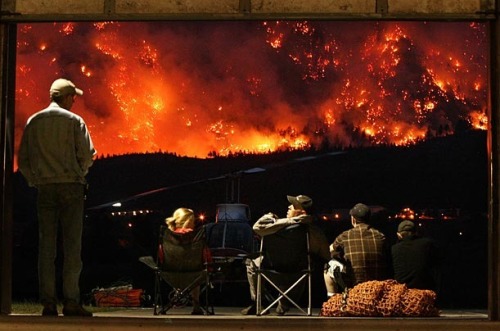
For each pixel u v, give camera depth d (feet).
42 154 19.83
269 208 58.39
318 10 19.02
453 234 52.70
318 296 37.86
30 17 19.25
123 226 49.32
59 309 27.89
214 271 25.11
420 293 21.72
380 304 21.61
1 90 19.42
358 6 18.99
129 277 44.09
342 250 24.23
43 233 19.92
